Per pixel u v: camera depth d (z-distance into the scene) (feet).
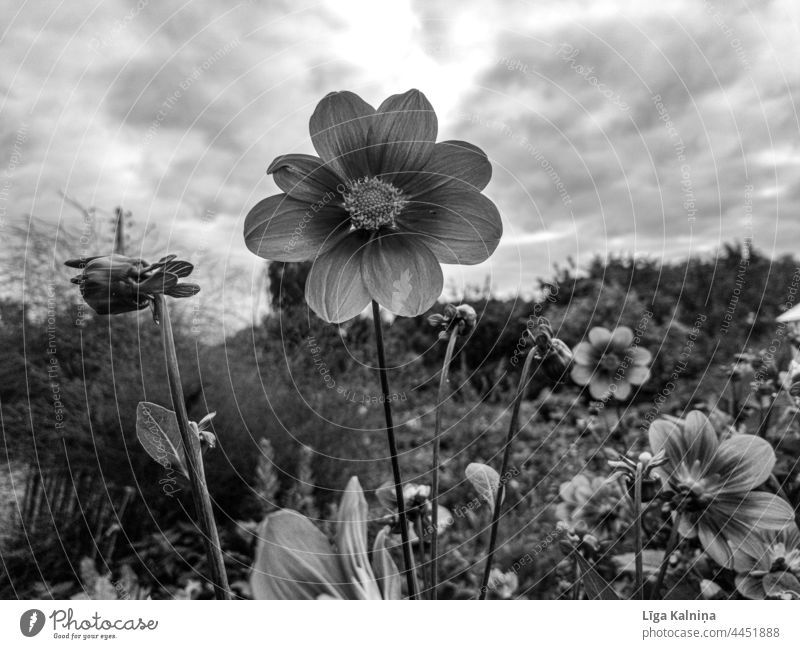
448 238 2.24
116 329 6.73
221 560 1.79
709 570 3.25
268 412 6.93
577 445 5.90
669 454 2.68
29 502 5.62
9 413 5.94
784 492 3.35
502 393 8.57
